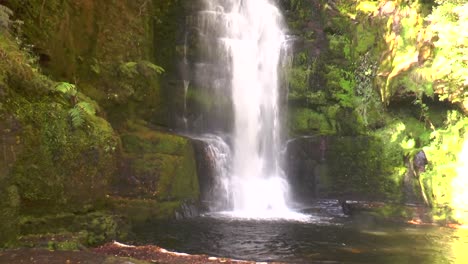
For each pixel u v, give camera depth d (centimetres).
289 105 1598
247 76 1662
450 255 873
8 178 705
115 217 927
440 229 1107
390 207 1245
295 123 1567
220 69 1625
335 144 1431
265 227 1082
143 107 1392
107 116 1256
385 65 1429
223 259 762
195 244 911
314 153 1458
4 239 699
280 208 1367
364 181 1377
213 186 1317
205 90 1593
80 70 1209
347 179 1404
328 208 1362
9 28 905
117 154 1084
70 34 1165
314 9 1672
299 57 1625
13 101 747
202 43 1622
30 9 1021
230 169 1416
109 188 1084
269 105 1620
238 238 969
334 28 1619
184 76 1590
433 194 1200
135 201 1068
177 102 1544
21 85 782
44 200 793
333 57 1580
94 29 1264
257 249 888
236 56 1658
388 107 1408
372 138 1384
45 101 815
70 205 838
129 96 1316
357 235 1026
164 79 1554
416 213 1209
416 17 1388
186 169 1193
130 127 1280
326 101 1552
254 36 1728
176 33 1612
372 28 1516
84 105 885
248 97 1641
